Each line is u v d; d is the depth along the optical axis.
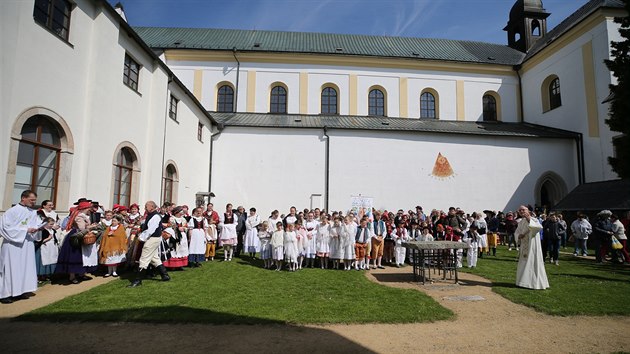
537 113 24.78
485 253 15.23
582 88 21.16
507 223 16.62
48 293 7.20
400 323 5.77
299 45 26.94
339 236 11.07
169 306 6.30
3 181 7.26
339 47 27.12
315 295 7.44
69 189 9.05
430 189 20.39
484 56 27.88
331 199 19.80
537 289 8.28
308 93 24.66
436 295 7.84
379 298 7.28
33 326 5.33
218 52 24.20
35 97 8.02
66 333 5.08
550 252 12.51
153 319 5.61
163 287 7.79
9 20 7.36
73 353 4.42
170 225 9.31
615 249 12.43
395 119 24.42
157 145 13.51
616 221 12.80
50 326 5.34
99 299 6.68
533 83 25.22
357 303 6.85
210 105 24.16
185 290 7.56
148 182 12.95
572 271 10.80
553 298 7.45
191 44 25.59
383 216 13.04
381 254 11.73
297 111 24.44
